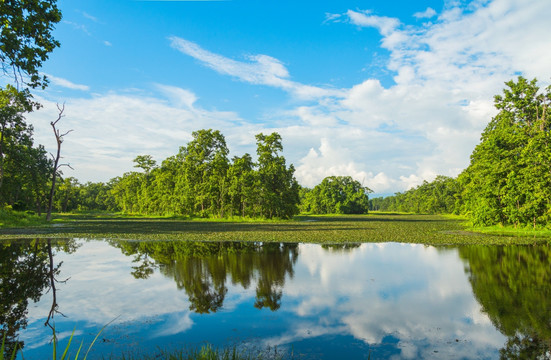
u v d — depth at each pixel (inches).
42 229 1402.6
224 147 2787.9
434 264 629.6
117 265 631.2
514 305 386.6
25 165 1887.3
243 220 2330.2
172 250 823.1
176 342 293.1
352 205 4793.3
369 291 450.9
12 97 1477.6
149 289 465.7
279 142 2522.1
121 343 291.6
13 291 458.0
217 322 341.1
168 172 3144.7
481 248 823.1
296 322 339.9
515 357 263.0
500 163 1286.9
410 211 5669.3
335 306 389.7
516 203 1233.4
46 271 580.4
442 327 325.1
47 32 438.9
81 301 413.1
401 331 315.6
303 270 582.2
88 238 1074.7
